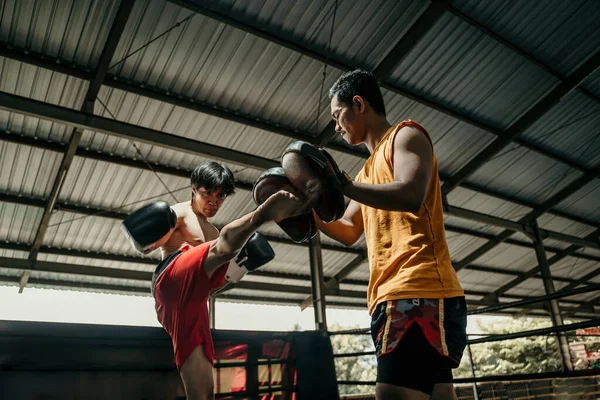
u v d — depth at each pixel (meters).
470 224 11.52
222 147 7.12
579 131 9.41
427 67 7.35
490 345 15.05
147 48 5.86
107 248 9.16
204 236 1.63
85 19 5.38
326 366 1.55
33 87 5.98
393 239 1.07
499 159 9.65
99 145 7.00
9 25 5.31
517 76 7.86
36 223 8.16
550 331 1.95
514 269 14.14
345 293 12.34
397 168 0.99
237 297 11.53
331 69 6.86
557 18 7.10
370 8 6.29
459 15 6.58
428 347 0.92
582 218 12.59
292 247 10.37
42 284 9.58
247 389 1.43
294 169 0.88
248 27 5.86
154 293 1.36
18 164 7.01
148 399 1.29
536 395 7.12
